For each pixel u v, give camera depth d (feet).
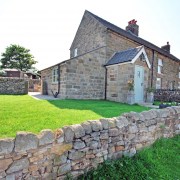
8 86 57.47
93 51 46.93
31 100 35.06
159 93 54.39
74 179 11.48
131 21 79.66
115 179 12.50
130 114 15.99
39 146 9.75
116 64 45.24
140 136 16.46
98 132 12.79
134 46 58.80
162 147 18.13
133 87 41.27
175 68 87.15
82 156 11.85
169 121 20.92
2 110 22.47
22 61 184.85
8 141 8.71
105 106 31.01
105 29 50.98
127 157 14.82
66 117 19.53
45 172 10.11
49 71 52.95
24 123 16.42
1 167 8.45
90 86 46.42
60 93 44.24
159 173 14.29
